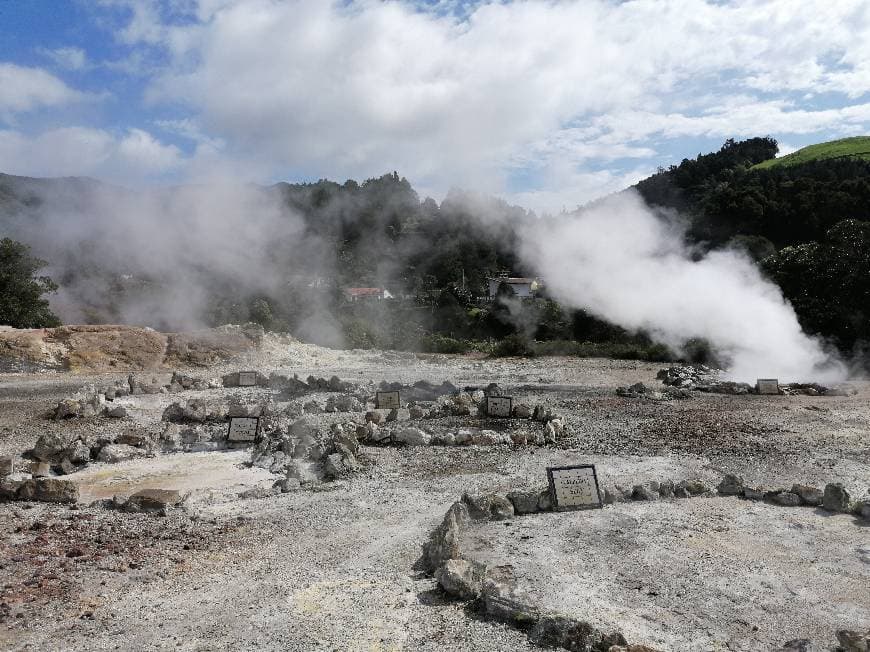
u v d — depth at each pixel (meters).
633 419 16.34
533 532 8.76
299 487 11.14
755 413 17.02
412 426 15.62
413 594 7.01
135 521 9.55
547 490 9.76
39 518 9.70
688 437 14.28
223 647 5.99
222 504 10.38
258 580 7.41
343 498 10.50
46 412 18.19
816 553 8.02
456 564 7.21
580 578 7.29
